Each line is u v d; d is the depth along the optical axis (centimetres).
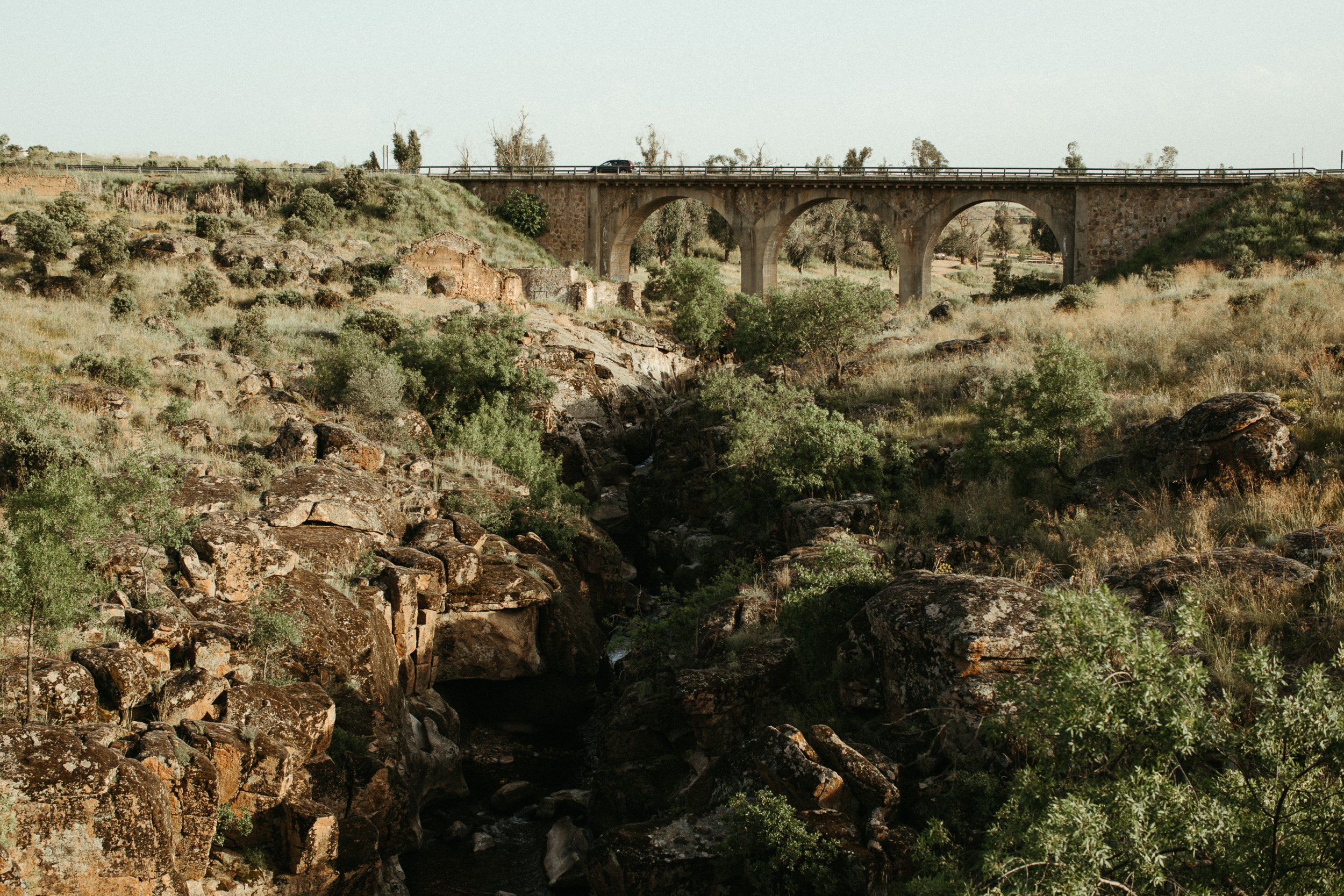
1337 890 564
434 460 2412
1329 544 1166
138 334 2781
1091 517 1580
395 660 1606
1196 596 745
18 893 884
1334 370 1886
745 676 1278
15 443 1619
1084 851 580
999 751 969
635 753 1414
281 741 1198
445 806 1574
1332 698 625
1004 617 1045
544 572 1967
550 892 1330
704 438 2672
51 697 1041
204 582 1409
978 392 2384
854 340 3039
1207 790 648
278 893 1093
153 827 960
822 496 2081
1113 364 2334
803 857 936
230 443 2102
